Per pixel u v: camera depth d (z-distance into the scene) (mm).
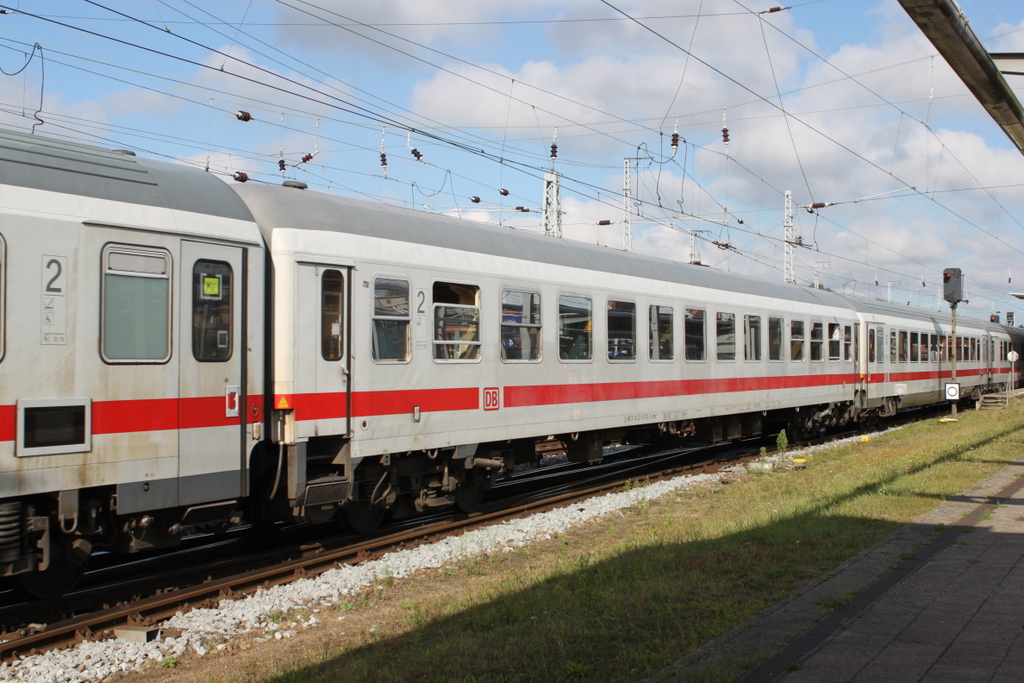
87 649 5707
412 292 9195
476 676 4980
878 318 22375
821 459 16031
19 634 5949
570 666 4961
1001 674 4660
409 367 9125
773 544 8102
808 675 4695
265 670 5434
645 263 13836
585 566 7555
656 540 8578
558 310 11406
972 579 6668
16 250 6000
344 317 8422
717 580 6930
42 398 6074
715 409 15086
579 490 12711
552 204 23250
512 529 9672
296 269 8016
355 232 8680
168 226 6918
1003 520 8992
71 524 6359
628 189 25500
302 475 8008
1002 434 18984
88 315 6371
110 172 6805
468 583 7539
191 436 7008
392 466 9289
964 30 7176
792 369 17906
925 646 5137
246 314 7535
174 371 6910
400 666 5297
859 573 6957
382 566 7984
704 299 14875
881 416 23641
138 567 7871
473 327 10031
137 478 6629
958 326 29719
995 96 8883
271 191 8484
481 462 10391
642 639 5531
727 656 5062
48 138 6727
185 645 5883
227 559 8039
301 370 8008
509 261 10633
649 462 16469
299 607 6805
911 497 10516
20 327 5988
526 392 10789
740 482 13352
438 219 10281
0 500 5898
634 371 12938
